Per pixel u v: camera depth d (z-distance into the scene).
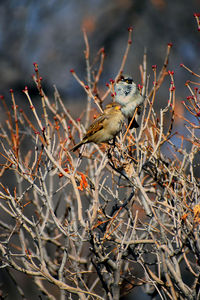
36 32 30.75
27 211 14.98
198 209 7.69
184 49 29.80
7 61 28.77
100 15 31.17
